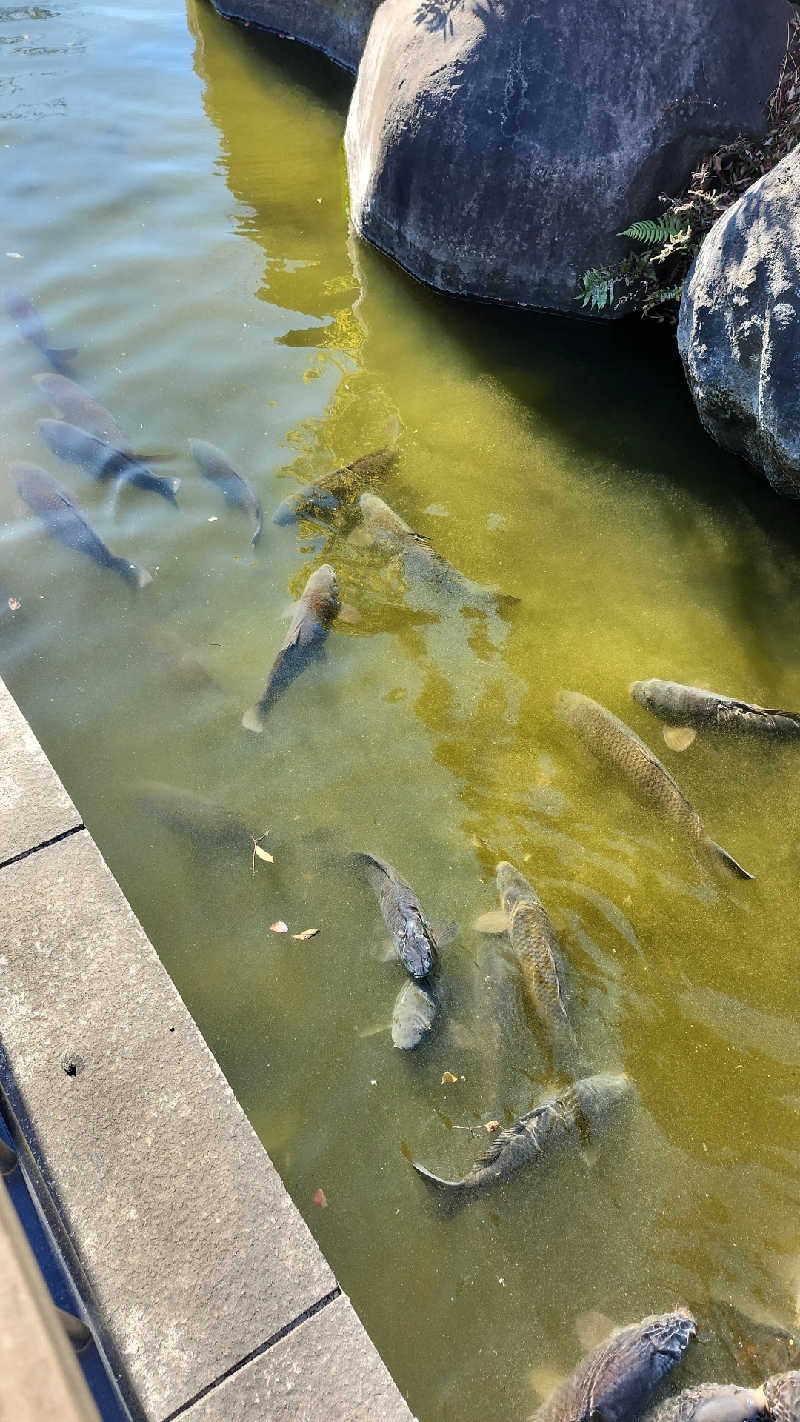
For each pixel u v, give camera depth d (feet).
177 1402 4.28
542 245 11.82
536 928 6.72
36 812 5.98
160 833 7.23
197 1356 4.39
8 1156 4.68
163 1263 4.60
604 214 11.39
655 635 8.95
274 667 8.20
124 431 10.36
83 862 5.81
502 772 7.78
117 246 13.07
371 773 7.71
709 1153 5.95
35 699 7.98
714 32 10.79
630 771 7.70
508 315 12.47
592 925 6.97
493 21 11.28
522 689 8.39
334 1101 6.06
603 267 11.80
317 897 6.97
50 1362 2.89
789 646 8.91
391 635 8.70
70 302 12.10
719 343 9.64
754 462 10.32
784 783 7.91
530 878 7.16
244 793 7.51
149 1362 4.37
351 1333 4.48
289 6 17.90
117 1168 4.84
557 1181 5.80
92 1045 5.18
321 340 11.87
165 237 13.30
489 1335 5.27
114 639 8.45
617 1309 5.39
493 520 9.92
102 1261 4.60
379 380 11.43
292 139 15.66
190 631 8.55
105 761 7.63
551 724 8.12
